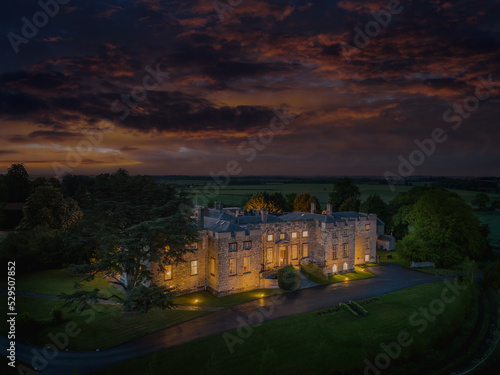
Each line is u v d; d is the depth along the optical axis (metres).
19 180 110.38
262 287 52.66
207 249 51.06
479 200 137.62
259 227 55.19
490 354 37.72
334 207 115.44
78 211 73.19
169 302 35.81
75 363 30.59
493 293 55.50
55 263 57.59
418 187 88.44
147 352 32.88
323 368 31.55
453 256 63.50
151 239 40.06
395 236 87.94
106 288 48.44
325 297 49.19
